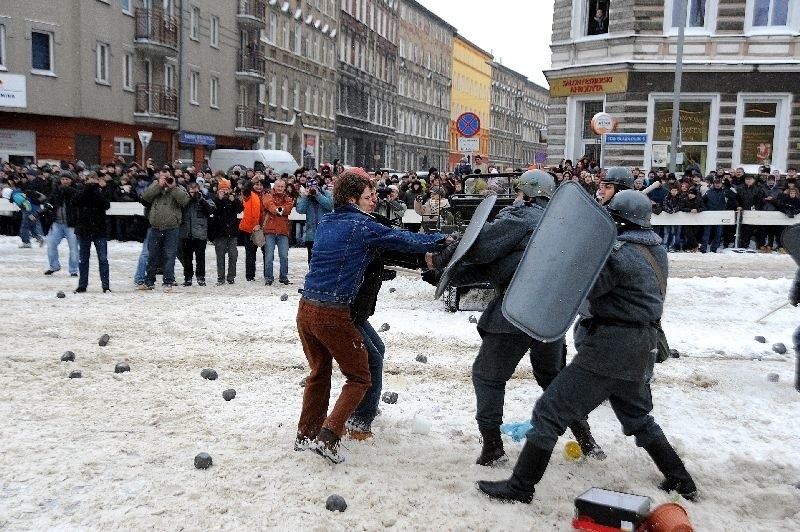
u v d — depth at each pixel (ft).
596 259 14.88
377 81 246.68
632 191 16.24
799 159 89.61
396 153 270.87
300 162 185.88
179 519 14.74
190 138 131.85
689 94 91.40
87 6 105.50
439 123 317.01
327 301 17.20
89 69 106.63
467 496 15.96
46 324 32.35
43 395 22.49
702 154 92.58
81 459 17.53
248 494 15.89
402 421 20.88
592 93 95.55
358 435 19.34
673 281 44.96
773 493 16.34
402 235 17.28
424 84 297.53
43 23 99.81
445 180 64.13
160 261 44.91
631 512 13.82
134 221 68.18
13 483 16.22
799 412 22.52
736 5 89.35
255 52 154.61
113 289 42.88
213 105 142.20
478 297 36.99
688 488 16.33
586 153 98.53
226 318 34.47
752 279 45.39
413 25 282.97
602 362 15.33
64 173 47.44
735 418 21.90
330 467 17.35
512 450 18.72
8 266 51.16
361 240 17.21
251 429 19.90
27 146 101.45
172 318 34.22
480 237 16.75
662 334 16.69
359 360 17.66
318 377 18.29
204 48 136.98
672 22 91.40
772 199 64.28
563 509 15.57
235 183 63.67
